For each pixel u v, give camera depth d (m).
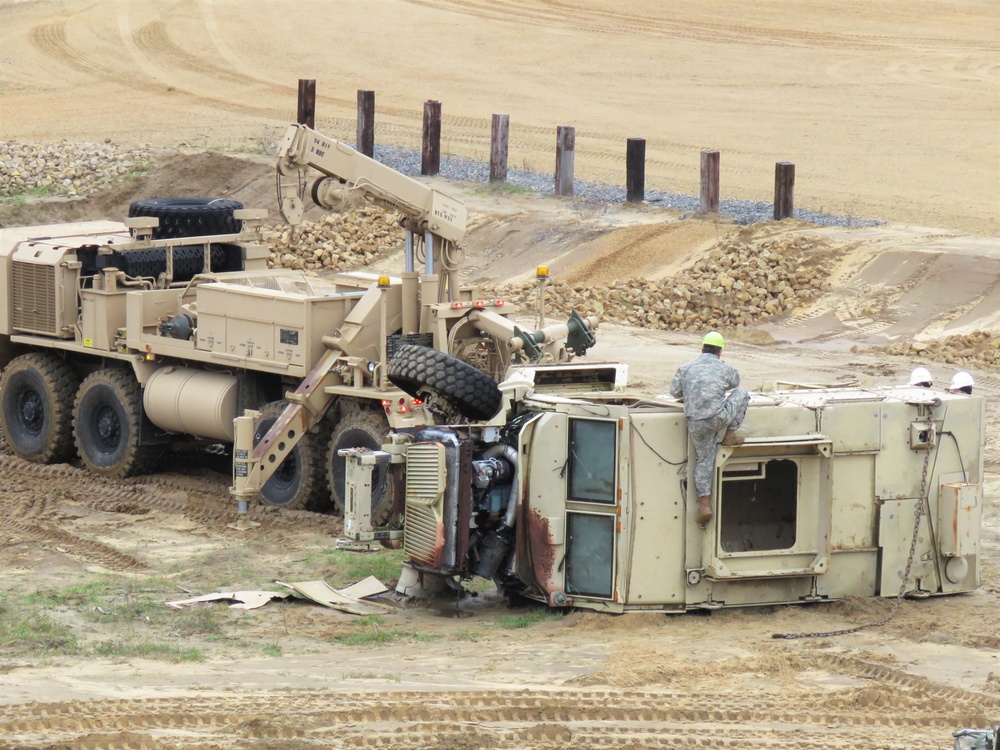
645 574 42.22
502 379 56.38
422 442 43.53
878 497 43.97
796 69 166.00
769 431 42.53
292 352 54.75
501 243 103.19
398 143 134.50
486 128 142.12
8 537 51.75
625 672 36.81
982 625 42.12
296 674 36.84
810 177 120.94
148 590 45.28
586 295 91.38
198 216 62.94
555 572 42.88
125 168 128.88
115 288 60.53
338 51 177.88
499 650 39.41
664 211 106.00
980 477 45.09
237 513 54.34
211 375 58.44
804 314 87.81
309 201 116.00
